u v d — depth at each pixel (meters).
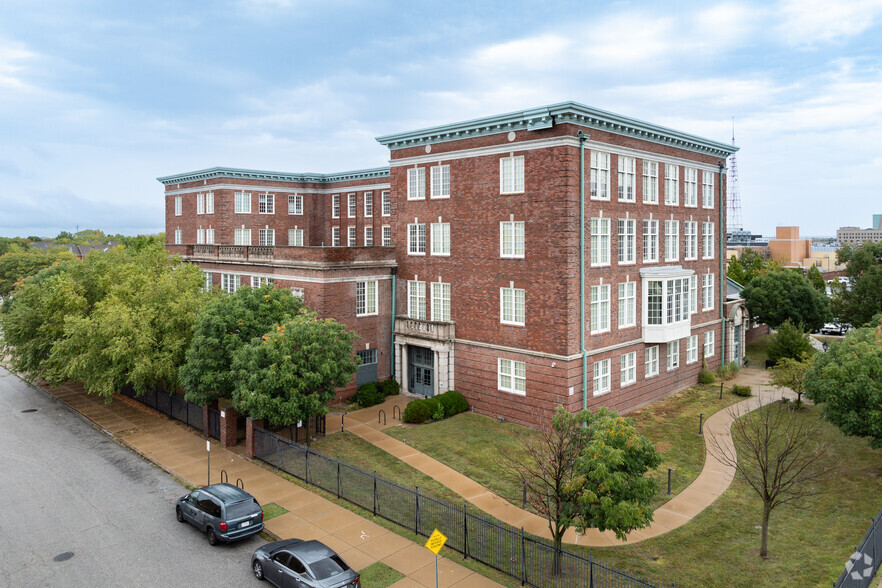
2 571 18.73
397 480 25.36
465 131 35.03
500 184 33.78
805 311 54.44
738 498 23.69
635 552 19.64
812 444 29.11
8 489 25.05
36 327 39.28
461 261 36.19
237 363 27.61
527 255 32.59
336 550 19.81
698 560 19.11
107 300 33.91
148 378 31.88
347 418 34.34
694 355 42.56
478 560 19.08
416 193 38.88
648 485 16.94
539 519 22.00
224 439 29.92
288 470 26.64
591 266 32.53
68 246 142.38
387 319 40.28
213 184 57.88
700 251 43.28
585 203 31.86
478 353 35.34
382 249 39.72
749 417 33.22
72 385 43.66
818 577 17.88
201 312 30.66
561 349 31.19
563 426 18.38
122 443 30.84
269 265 41.25
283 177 60.50
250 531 20.45
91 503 23.72
